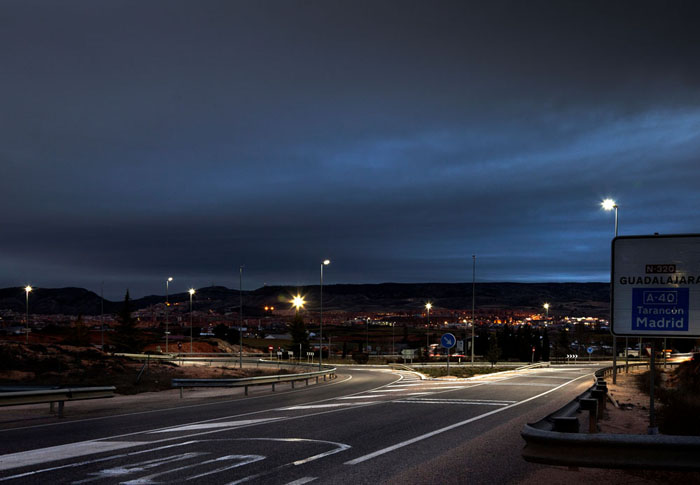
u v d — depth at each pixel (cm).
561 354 10444
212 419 1466
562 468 845
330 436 1158
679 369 3847
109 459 898
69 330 9656
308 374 3266
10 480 755
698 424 1252
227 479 763
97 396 1627
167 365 5000
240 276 5769
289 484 737
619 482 751
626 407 1770
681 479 762
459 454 959
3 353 3475
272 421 1415
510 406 1850
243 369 5438
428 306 7662
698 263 720
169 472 804
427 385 3106
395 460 902
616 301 750
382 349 12669
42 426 1328
